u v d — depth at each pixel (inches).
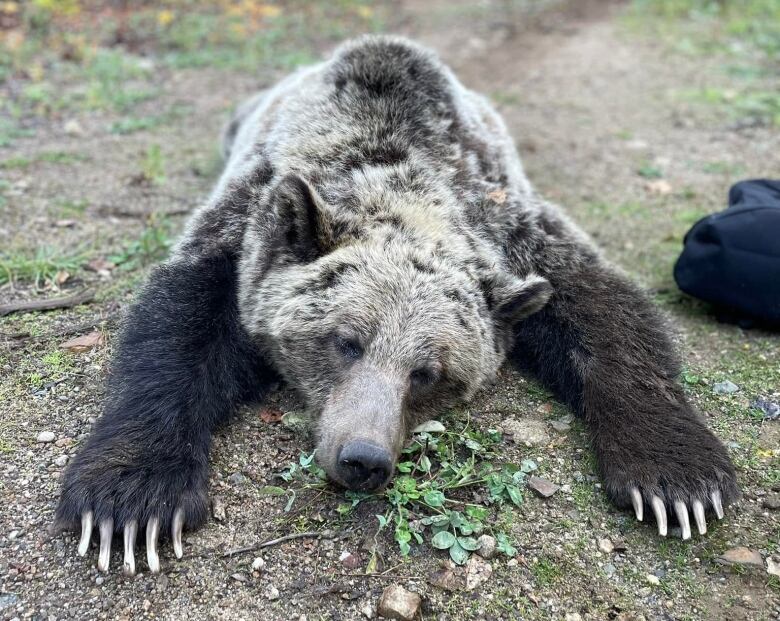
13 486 31.4
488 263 37.4
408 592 28.0
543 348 39.8
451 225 37.3
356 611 27.8
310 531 30.4
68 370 37.9
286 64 91.3
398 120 40.9
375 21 110.9
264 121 49.1
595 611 28.3
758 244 41.8
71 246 49.6
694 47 98.7
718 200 60.9
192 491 30.5
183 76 86.6
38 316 42.3
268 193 38.8
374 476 29.7
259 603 27.8
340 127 40.8
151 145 67.7
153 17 102.5
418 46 46.1
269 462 33.7
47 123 70.4
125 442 31.1
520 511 31.8
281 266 35.6
